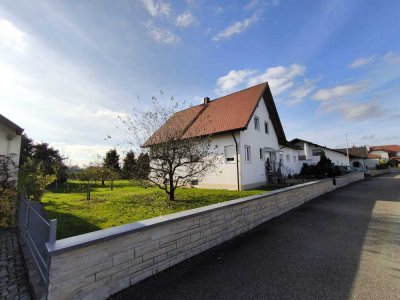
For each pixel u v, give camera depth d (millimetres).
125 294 2855
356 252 4211
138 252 3152
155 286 3045
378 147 70500
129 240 3051
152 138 8180
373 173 28766
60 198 10406
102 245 2756
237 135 13273
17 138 8852
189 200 8344
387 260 3857
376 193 12086
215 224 4586
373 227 5836
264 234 5332
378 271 3459
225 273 3410
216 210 4621
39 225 3250
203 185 14445
